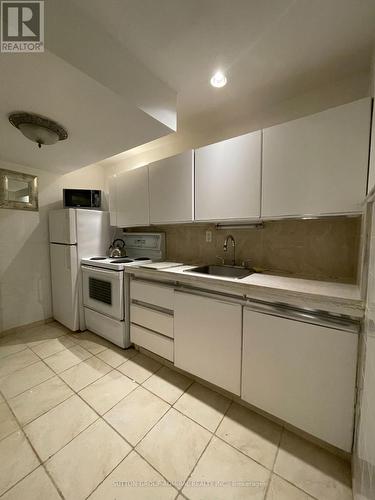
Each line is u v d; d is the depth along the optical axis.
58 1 0.93
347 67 1.36
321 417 1.09
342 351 1.03
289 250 1.70
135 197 2.32
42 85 1.11
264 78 1.45
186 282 1.61
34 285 2.59
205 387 1.59
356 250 1.44
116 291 2.06
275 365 1.22
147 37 1.11
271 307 1.25
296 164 1.33
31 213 2.54
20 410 1.36
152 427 1.25
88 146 1.89
